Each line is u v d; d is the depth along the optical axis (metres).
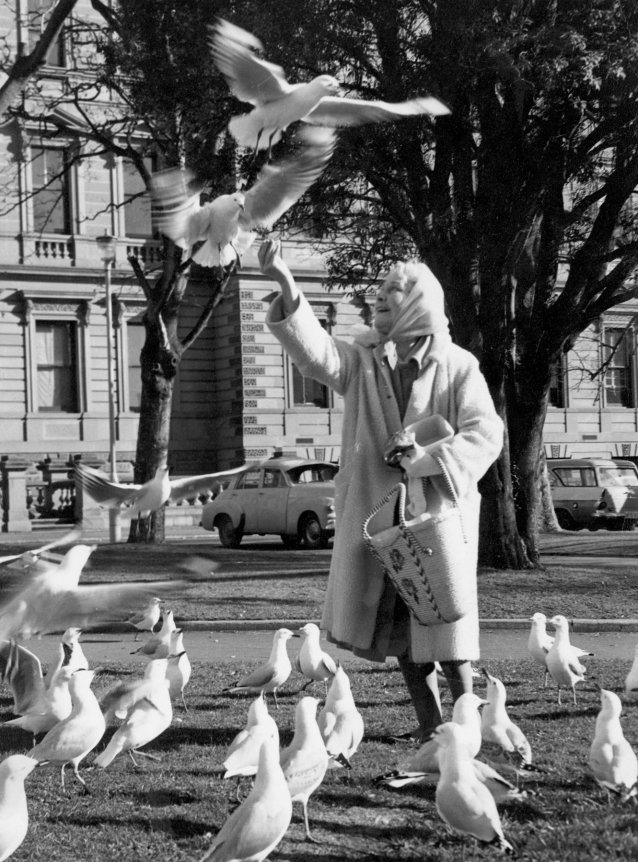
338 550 7.46
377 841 5.92
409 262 7.76
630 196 22.00
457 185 19.34
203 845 5.84
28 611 4.54
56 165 41.69
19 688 7.18
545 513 32.03
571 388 51.28
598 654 13.19
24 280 41.53
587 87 17.58
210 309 28.67
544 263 21.09
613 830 5.70
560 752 7.70
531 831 5.86
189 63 19.97
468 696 6.55
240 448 44.28
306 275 44.38
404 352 7.61
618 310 49.62
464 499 7.16
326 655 9.95
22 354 41.62
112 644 14.05
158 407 28.19
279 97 4.72
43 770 7.44
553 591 17.84
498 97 19.25
